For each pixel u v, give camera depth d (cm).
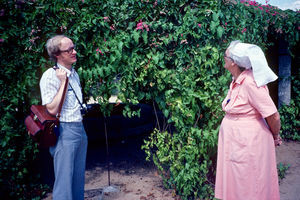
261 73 192
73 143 218
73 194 240
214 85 288
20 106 306
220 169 235
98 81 291
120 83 287
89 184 377
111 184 373
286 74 561
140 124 653
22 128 308
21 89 291
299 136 551
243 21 304
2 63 283
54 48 213
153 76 283
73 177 235
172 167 307
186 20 274
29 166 340
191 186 306
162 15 277
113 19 279
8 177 308
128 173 414
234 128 212
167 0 271
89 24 268
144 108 726
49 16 283
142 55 282
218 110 289
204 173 304
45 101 204
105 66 283
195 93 283
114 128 601
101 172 421
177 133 306
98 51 276
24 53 289
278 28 446
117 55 273
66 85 207
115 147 552
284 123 551
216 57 278
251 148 204
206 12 272
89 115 612
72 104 219
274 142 226
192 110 285
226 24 288
